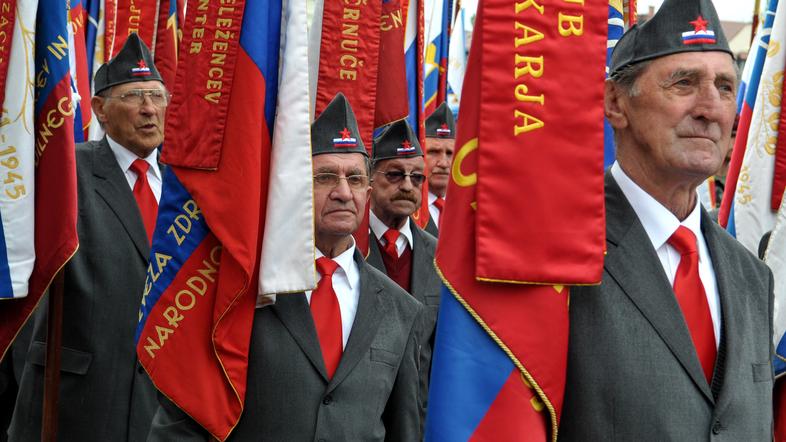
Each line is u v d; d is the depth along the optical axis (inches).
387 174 246.2
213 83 153.0
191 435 153.8
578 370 110.7
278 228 152.4
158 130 235.0
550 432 108.9
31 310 181.0
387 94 240.5
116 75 235.8
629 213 118.4
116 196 228.1
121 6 297.1
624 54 118.1
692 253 119.0
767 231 217.0
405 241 251.1
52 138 182.2
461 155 109.0
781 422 177.0
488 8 106.5
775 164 219.1
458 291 107.3
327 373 160.6
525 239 105.5
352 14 224.7
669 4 115.2
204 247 154.3
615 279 114.2
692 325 116.6
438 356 108.5
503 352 106.5
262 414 155.9
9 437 218.2
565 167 106.0
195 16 156.3
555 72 106.2
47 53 183.3
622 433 109.5
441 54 360.5
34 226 181.3
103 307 219.8
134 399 219.5
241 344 153.7
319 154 173.2
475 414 105.7
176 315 154.0
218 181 151.9
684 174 115.4
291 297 161.5
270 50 155.0
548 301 106.8
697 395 111.8
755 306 121.9
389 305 172.4
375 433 161.8
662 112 114.2
